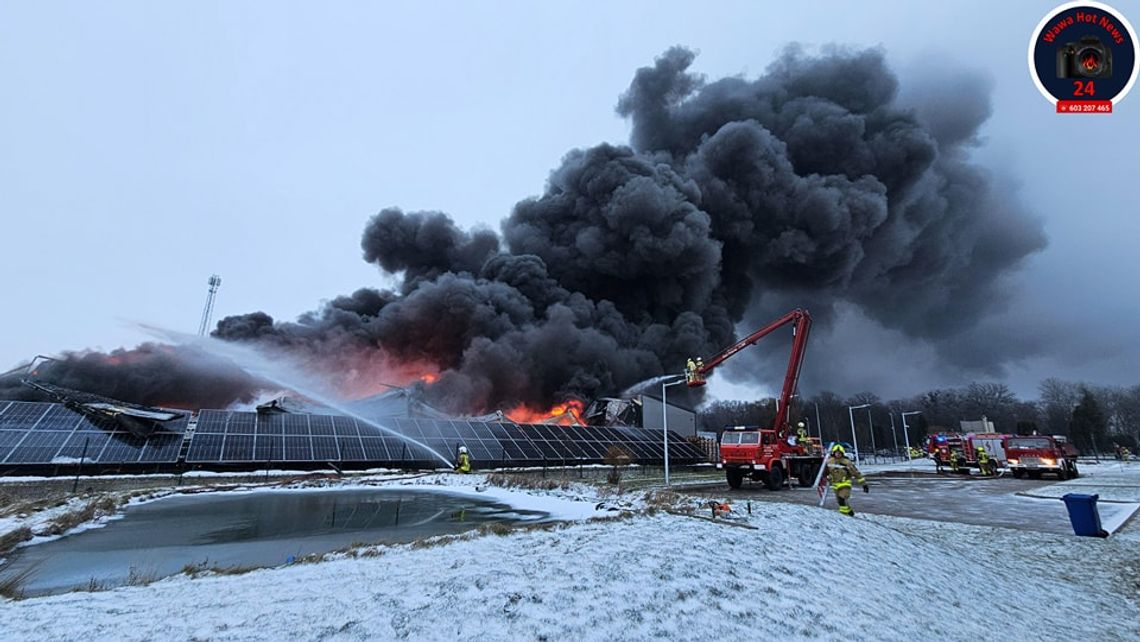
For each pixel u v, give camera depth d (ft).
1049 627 19.60
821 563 22.65
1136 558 30.71
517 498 54.90
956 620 18.76
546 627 14.87
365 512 44.27
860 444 271.69
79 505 44.60
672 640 14.48
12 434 64.64
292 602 17.46
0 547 29.55
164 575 23.63
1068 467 95.66
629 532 27.02
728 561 21.25
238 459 73.72
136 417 74.43
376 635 14.29
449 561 22.48
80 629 15.42
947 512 48.96
